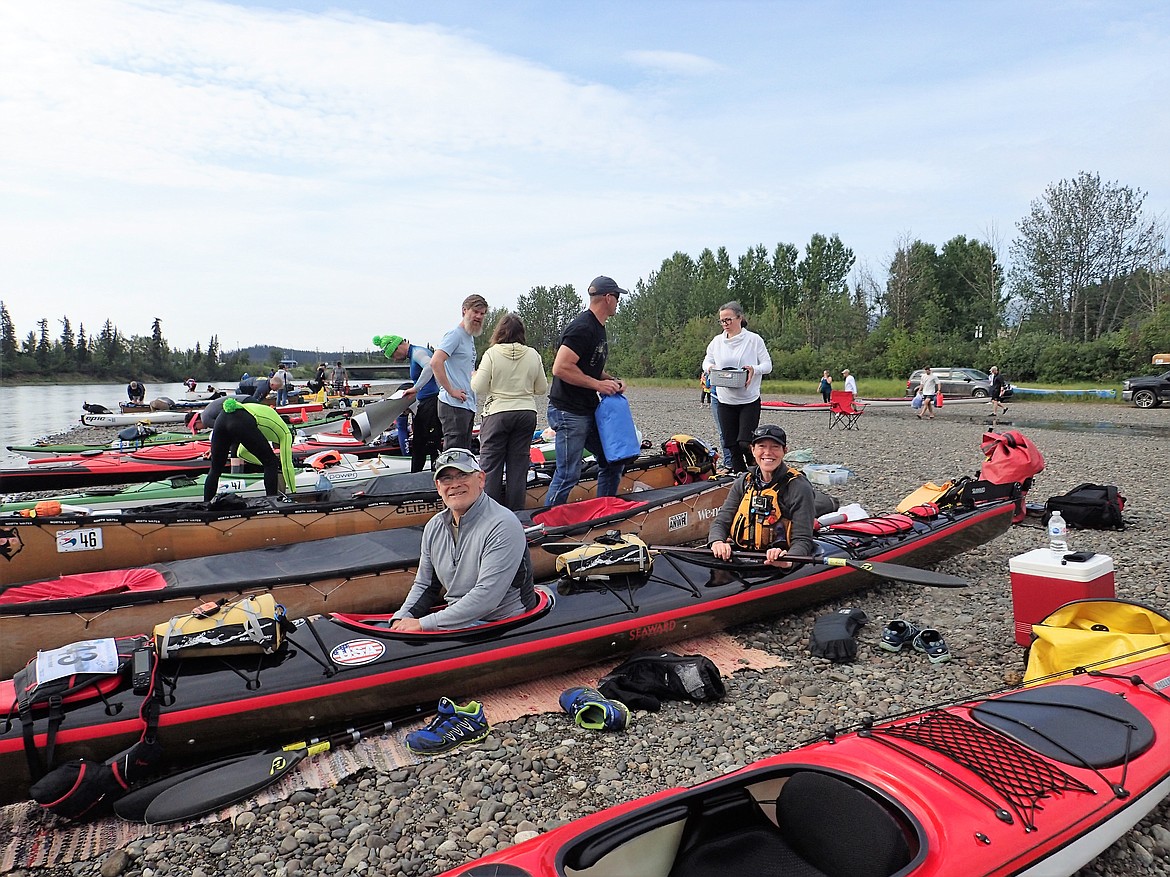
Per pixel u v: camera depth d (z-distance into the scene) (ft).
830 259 244.22
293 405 76.07
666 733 13.56
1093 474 38.40
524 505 23.27
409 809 11.37
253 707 12.14
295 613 16.20
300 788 11.85
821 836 8.18
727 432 27.17
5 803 11.25
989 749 9.03
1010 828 7.81
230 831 10.96
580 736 13.47
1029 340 135.95
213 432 24.26
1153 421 70.18
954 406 94.27
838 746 9.31
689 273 255.50
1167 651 12.23
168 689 11.91
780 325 205.26
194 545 20.75
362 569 16.88
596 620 15.31
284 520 21.75
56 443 61.41
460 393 24.44
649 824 7.93
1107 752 9.21
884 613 19.34
